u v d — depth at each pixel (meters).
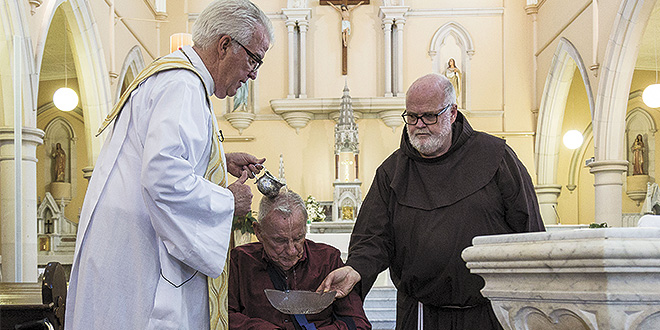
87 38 10.03
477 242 1.56
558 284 1.34
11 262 7.36
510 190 3.02
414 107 2.97
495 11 13.99
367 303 8.05
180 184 2.15
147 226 2.29
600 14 10.71
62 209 13.14
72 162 15.77
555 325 1.37
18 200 7.39
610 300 1.25
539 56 13.65
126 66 11.83
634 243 1.22
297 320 2.89
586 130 14.47
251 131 13.77
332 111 13.59
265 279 3.01
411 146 3.15
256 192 13.34
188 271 2.37
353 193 12.77
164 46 13.95
